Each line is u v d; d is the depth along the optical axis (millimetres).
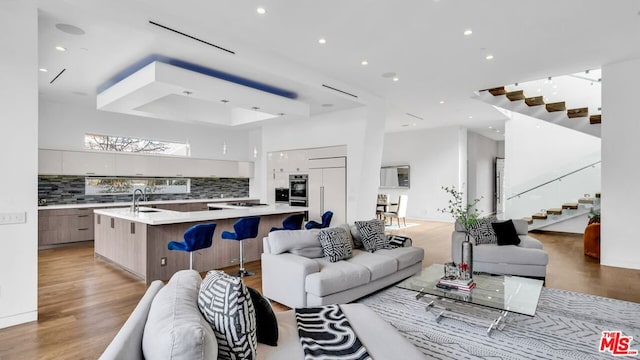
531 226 8852
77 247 6691
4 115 2947
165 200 8570
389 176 11930
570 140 8914
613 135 5129
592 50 4648
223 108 7750
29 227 3090
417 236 8008
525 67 5309
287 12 3648
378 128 7043
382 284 3969
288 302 3490
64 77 5211
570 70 5449
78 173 6980
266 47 4570
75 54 4285
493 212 13305
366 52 4738
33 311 3139
